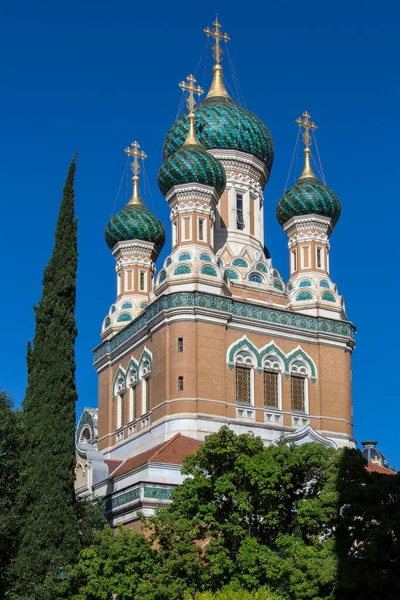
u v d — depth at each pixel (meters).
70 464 46.62
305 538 43.94
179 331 63.00
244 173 74.00
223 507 44.94
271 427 64.31
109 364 72.50
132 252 76.38
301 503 43.28
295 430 65.06
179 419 61.25
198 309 63.25
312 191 72.00
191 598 39.22
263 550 42.16
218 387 62.88
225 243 71.38
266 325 66.31
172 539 43.12
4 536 45.19
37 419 46.91
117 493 58.78
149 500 55.97
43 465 45.91
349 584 39.53
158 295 66.06
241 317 65.44
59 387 47.62
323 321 68.94
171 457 58.06
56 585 42.84
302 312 69.25
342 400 68.19
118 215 76.75
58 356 48.12
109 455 70.00
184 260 65.19
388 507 41.72
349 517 42.38
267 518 43.72
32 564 43.88
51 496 45.34
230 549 44.25
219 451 44.53
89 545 47.62
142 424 65.94
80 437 81.38
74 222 51.09
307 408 66.88
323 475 44.53
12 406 50.53
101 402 72.94
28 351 49.25
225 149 73.38
